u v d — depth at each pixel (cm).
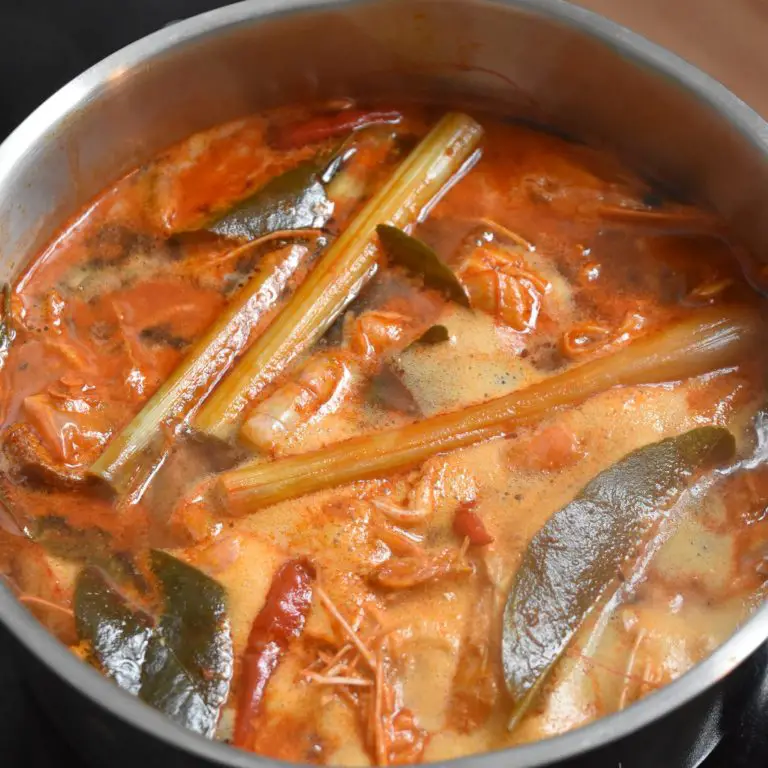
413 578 60
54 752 61
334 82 69
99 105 65
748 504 62
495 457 63
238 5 66
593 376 64
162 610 60
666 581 61
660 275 66
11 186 64
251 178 68
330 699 59
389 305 65
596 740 55
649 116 67
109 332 65
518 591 60
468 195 68
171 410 63
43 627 56
